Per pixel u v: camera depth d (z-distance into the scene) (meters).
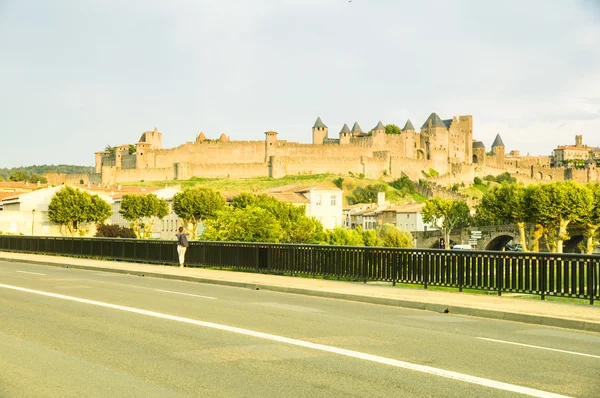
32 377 10.86
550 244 124.69
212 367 11.59
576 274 20.98
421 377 10.93
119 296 22.59
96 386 10.29
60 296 22.38
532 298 22.06
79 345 13.54
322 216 136.62
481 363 12.06
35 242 51.50
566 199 113.69
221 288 26.42
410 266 25.41
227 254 33.72
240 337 14.52
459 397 9.73
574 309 19.00
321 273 28.83
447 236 136.62
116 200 147.62
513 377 10.98
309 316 18.03
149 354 12.66
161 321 16.73
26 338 14.30
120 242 42.03
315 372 11.24
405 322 17.28
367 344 13.84
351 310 19.72
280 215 97.31
